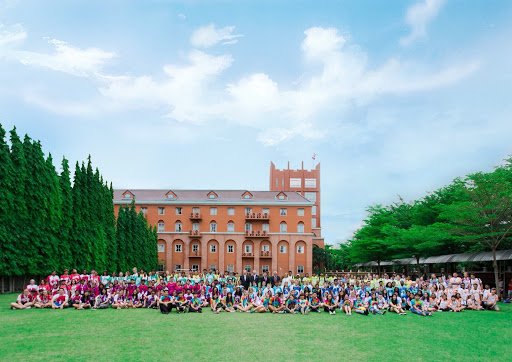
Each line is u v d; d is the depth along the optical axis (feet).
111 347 42.01
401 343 46.80
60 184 130.52
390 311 79.71
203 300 84.79
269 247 252.42
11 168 107.86
